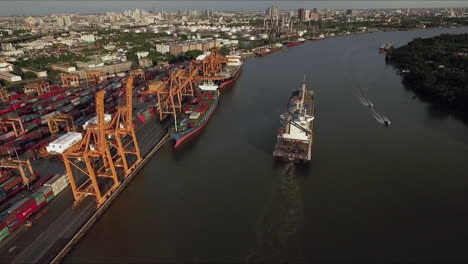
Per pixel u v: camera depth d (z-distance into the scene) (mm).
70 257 68188
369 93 189875
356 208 82500
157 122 142500
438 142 121750
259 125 143250
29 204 75312
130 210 83688
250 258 67750
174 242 72312
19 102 157750
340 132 130875
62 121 132375
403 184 92812
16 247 66938
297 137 107438
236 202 86625
